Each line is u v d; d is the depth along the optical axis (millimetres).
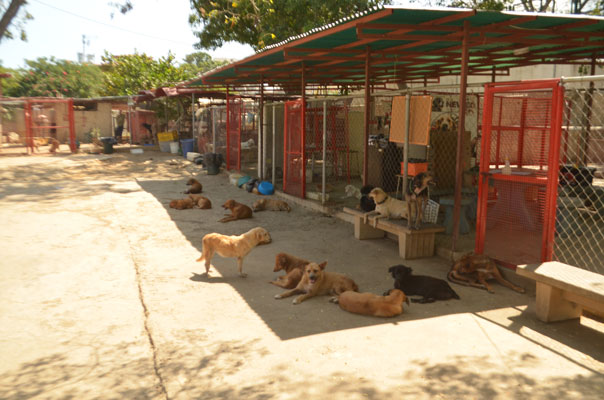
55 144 24062
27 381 3789
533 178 5848
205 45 24359
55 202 11867
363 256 7512
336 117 13852
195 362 4102
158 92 23031
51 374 3900
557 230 8023
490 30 6836
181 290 5957
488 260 6125
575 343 4488
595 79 5086
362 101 16547
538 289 5047
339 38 8039
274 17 21844
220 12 22844
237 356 4207
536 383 3738
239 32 23906
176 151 24859
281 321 5004
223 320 5035
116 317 5102
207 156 17594
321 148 13562
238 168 16781
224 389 3662
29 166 19016
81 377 3865
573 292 4578
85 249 7738
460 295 5777
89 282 6215
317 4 19250
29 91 37156
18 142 26500
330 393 3590
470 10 6105
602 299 4301
